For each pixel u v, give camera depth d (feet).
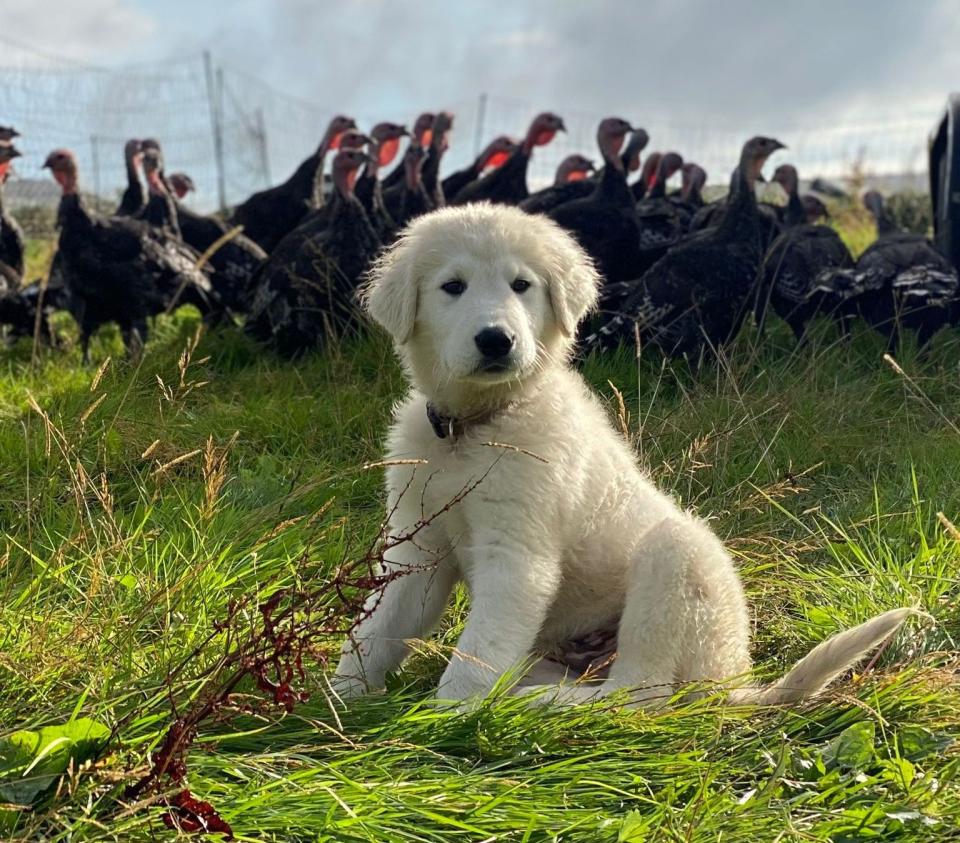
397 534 3.67
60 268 8.62
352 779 2.84
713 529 4.78
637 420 5.68
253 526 4.31
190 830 2.56
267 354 8.07
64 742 2.75
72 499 4.64
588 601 3.78
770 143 9.11
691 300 7.46
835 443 5.81
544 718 3.15
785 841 2.67
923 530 4.73
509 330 3.50
